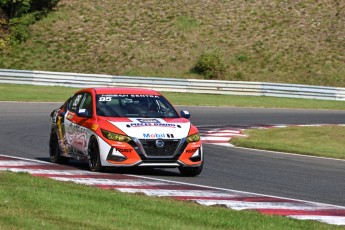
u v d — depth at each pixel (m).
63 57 131.75
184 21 144.12
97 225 22.39
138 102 41.19
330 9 152.38
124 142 37.69
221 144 59.22
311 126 73.00
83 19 144.38
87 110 40.34
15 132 60.84
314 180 40.34
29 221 22.25
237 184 37.38
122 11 147.75
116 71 128.00
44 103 89.38
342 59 137.00
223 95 114.44
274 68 132.62
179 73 129.25
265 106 102.19
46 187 30.28
